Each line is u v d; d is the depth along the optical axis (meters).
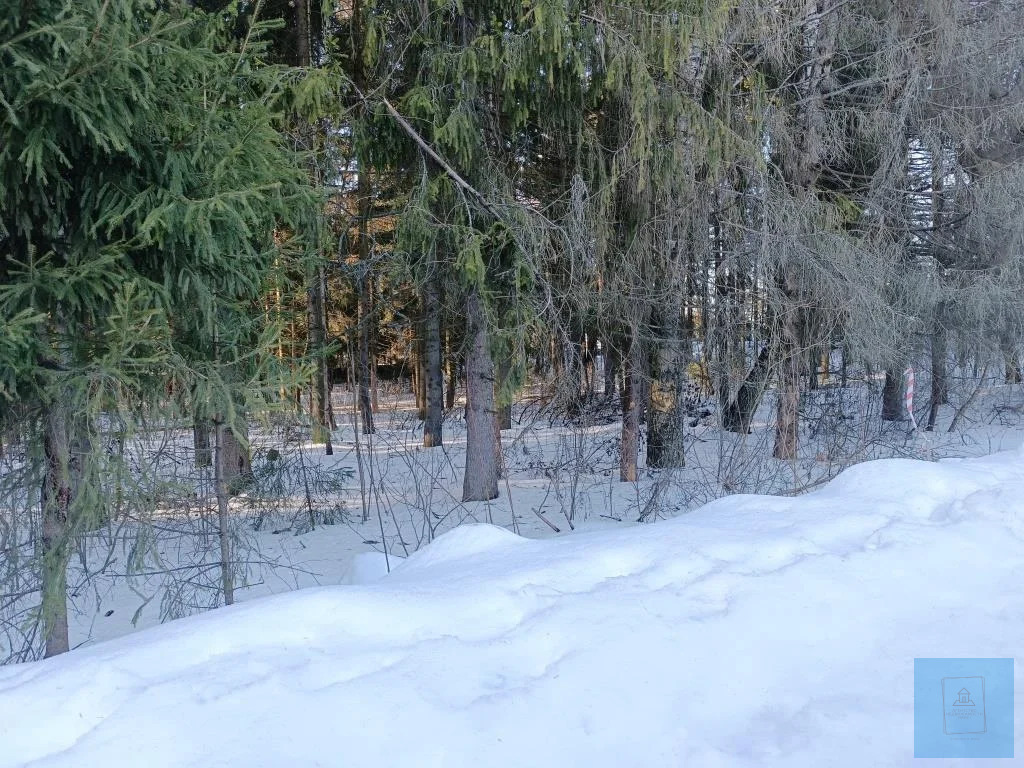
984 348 12.90
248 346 5.74
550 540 5.38
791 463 10.15
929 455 10.62
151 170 4.71
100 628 7.12
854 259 10.55
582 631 3.52
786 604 3.81
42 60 4.07
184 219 4.34
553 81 9.24
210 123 5.00
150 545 5.16
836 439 10.62
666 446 11.94
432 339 15.56
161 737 2.62
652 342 11.31
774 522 5.36
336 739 2.64
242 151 5.19
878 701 2.99
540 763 2.59
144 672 3.11
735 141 9.61
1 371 4.24
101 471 4.51
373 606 3.74
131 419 4.61
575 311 10.20
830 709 2.92
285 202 5.88
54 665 3.22
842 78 12.30
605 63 9.10
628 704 2.94
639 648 3.36
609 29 8.89
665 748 2.69
